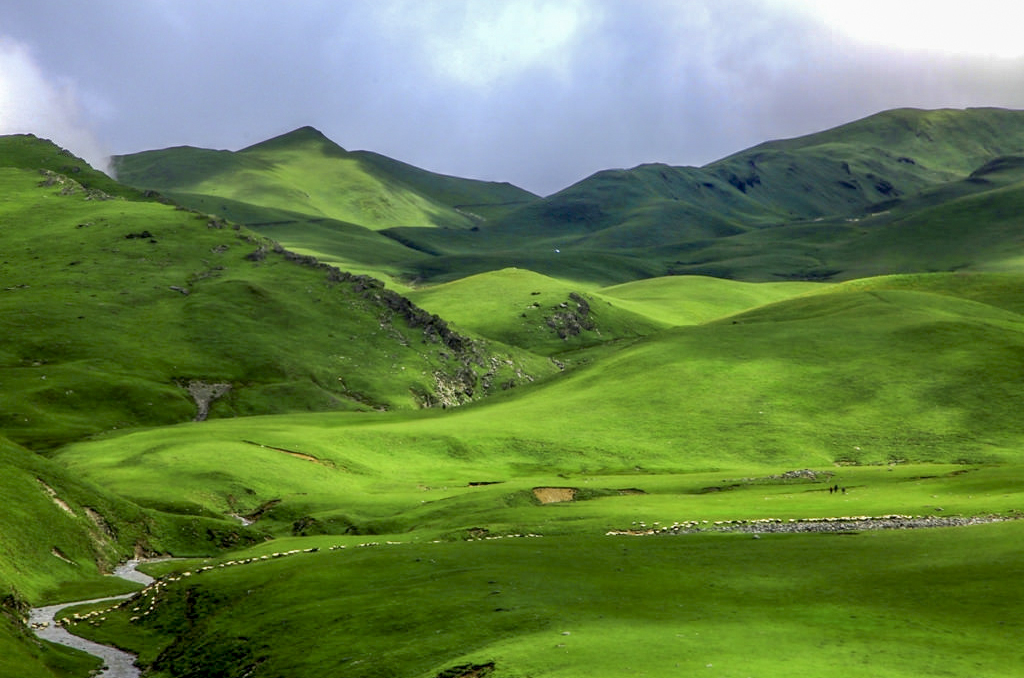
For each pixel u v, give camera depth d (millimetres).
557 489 114250
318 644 54469
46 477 102625
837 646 43844
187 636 64312
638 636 46469
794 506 93000
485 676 42719
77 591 83125
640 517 88812
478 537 86812
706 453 151375
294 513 118125
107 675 60188
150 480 126375
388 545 78188
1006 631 45250
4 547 83125
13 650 58656
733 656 42312
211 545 107125
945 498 93938
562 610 52875
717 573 62125
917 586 55062
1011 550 61062
